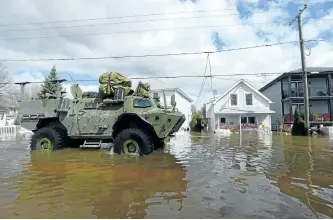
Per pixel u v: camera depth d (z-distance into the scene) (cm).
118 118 763
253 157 704
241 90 2712
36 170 533
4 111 3919
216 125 2698
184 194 366
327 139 1344
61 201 339
